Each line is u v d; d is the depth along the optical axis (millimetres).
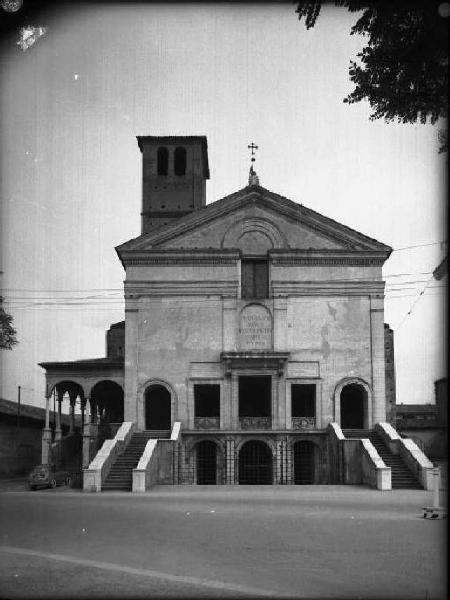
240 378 47656
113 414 61219
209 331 46375
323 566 13891
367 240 46844
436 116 14047
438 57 13141
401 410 70750
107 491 36688
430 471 36312
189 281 46781
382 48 14570
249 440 45062
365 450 39562
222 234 47688
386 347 54250
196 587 12016
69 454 52125
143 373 46000
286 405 45375
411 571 13297
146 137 64438
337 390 45625
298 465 46031
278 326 46312
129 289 46781
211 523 21016
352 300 46594
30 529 19578
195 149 64562
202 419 45531
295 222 47594
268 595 11383
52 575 13094
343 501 28969
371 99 15422
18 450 52844
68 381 48062
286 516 22906
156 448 40375
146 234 47188
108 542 17172
